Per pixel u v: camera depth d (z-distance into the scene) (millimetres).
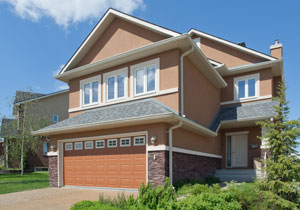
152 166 10352
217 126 15320
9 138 21578
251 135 16453
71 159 13562
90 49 15781
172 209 5438
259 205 6637
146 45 13273
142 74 13094
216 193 7074
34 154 25547
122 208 5969
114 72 14180
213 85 17016
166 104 11891
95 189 11977
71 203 8750
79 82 15789
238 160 16781
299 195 7332
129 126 11383
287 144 8109
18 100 22750
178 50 11977
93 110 14578
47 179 17281
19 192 11539
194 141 13023
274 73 17969
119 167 11547
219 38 19078
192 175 12383
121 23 14578
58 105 27812
